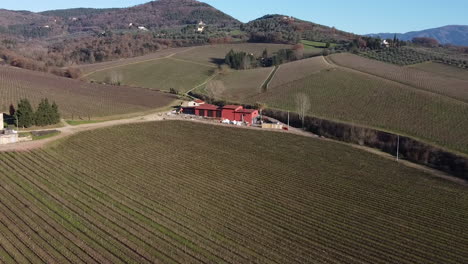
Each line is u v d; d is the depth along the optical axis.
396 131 89.75
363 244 46.81
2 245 40.69
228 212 52.12
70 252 40.50
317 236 47.72
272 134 90.81
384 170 71.50
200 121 100.06
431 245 47.56
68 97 115.12
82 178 59.53
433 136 85.19
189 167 67.81
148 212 50.44
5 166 60.66
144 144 78.62
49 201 51.00
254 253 43.12
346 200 58.41
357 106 108.75
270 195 58.50
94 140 78.19
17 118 81.31
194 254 41.97
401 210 56.19
